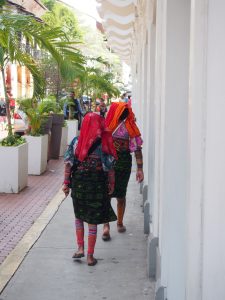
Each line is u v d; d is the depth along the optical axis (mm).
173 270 4660
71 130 18281
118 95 27609
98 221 5738
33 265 5781
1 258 5988
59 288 5180
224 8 2639
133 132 6734
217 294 2721
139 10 11820
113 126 6750
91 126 5629
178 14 4418
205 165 2697
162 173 4770
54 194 9594
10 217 7859
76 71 8562
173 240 4645
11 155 9500
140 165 6789
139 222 7703
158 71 5410
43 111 12070
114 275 5547
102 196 5727
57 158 14500
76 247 6410
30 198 9219
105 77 24156
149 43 8031
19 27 7719
